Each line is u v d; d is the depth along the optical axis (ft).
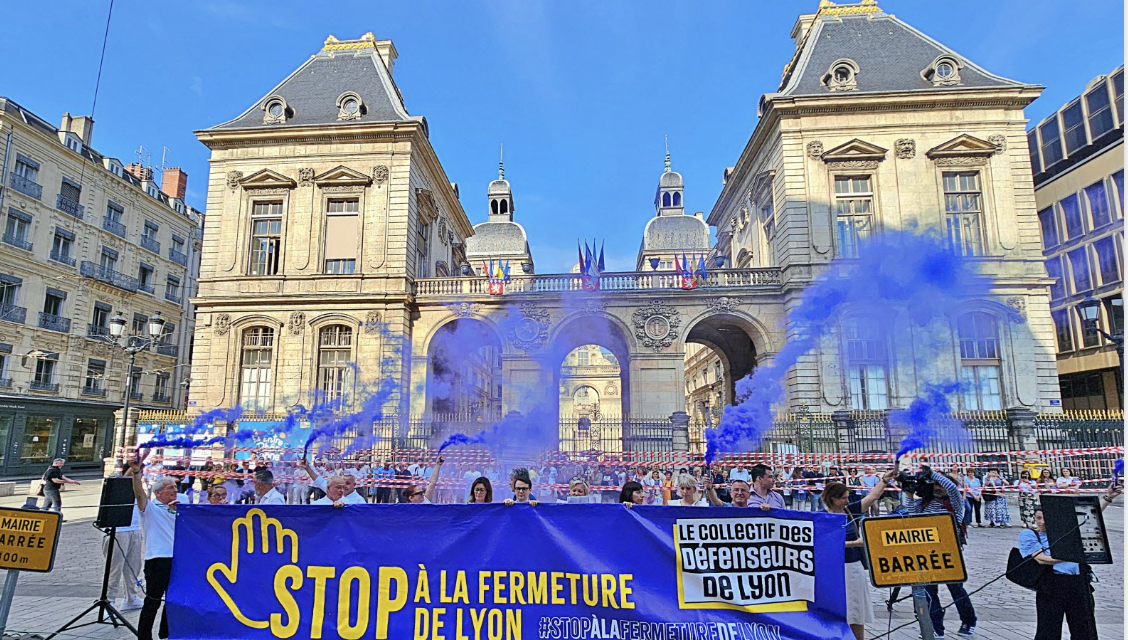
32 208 120.06
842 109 85.25
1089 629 20.36
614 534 20.49
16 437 113.39
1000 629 25.93
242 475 58.44
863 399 79.77
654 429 81.05
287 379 84.23
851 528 22.03
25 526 21.09
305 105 96.48
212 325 86.63
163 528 22.74
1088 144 107.14
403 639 19.92
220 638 19.98
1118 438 70.44
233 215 89.76
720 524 20.47
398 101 96.63
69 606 27.96
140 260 146.82
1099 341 103.86
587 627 19.94
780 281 85.05
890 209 82.69
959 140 82.79
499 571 20.35
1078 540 19.12
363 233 87.66
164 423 81.51
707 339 101.50
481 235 239.91
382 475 60.59
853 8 96.68
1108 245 102.68
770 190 92.17
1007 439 75.46
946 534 18.81
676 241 228.84
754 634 19.62
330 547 20.56
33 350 114.52
